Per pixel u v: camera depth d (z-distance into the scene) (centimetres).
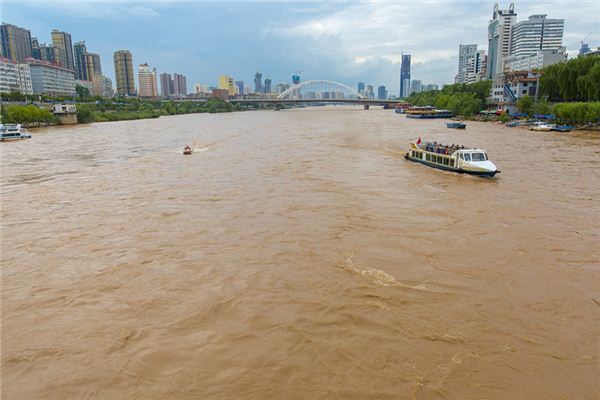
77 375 1351
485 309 1678
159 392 1268
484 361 1369
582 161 5028
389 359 1388
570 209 3017
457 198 3353
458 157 4366
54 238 2566
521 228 2612
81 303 1788
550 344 1452
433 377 1302
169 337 1533
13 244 2484
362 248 2297
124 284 1941
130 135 9075
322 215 2883
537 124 9256
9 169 5003
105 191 3756
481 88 14950
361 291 1827
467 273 1992
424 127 10338
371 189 3662
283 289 1856
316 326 1579
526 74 12531
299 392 1252
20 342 1528
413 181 4012
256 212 2970
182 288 1888
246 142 7388
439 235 2494
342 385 1277
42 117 11962
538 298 1758
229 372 1345
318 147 6556
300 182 3944
